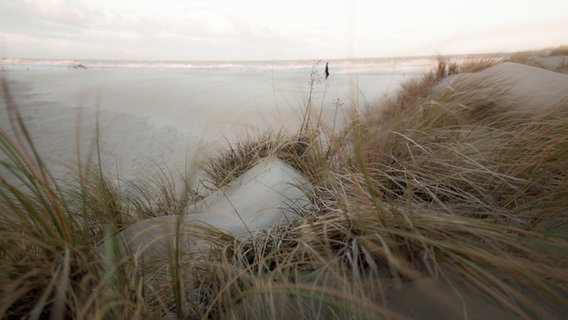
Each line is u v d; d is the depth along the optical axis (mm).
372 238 1016
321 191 1767
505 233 967
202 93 13297
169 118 9617
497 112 2600
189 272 1147
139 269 1134
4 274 833
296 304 959
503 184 1387
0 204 1069
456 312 837
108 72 26297
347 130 2236
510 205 1295
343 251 1074
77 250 907
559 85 3016
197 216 1866
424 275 909
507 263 831
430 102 2453
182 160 5758
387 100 3006
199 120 9070
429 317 839
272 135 3105
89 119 9320
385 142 1881
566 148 1329
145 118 9625
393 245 959
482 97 2805
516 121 2078
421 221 1042
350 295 844
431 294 840
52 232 966
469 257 903
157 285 1098
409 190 1316
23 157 1071
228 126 6445
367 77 15609
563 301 767
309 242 1173
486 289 814
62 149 6586
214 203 2236
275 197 1891
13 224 981
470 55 7574
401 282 927
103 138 7453
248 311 964
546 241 929
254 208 1837
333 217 1276
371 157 1799
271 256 1117
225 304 940
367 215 1157
